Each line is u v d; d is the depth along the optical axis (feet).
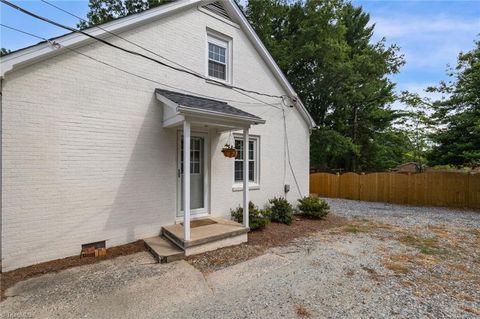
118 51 17.65
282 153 29.68
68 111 15.60
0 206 13.57
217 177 23.35
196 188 22.17
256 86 27.14
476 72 39.22
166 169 19.90
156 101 19.40
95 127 16.58
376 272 14.43
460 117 40.29
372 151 74.95
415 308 10.69
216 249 17.49
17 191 13.96
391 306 10.82
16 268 13.84
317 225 25.84
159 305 10.70
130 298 11.10
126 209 17.84
